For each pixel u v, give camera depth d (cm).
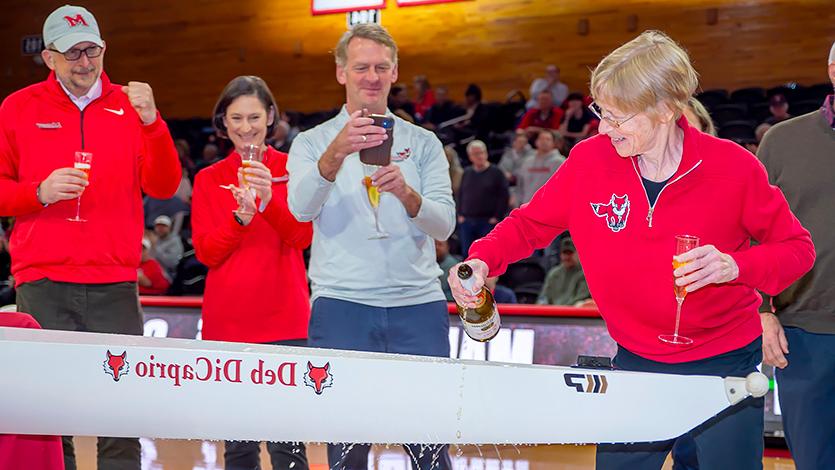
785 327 305
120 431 210
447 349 312
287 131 1086
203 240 356
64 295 332
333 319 301
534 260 810
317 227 309
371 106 305
